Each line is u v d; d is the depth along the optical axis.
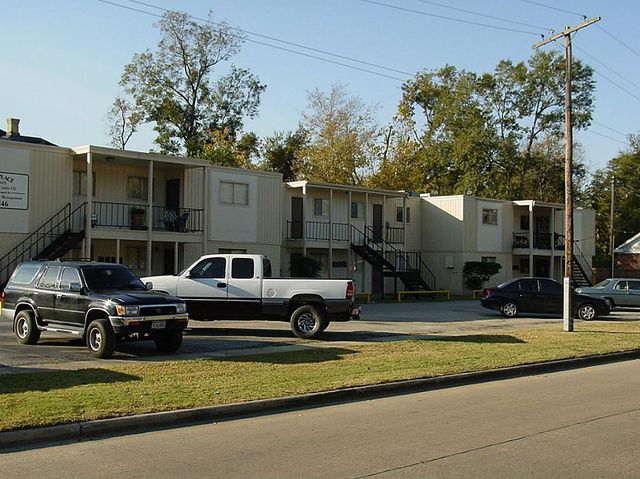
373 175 66.12
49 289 15.99
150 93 58.12
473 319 28.44
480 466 7.33
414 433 8.93
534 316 30.80
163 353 15.48
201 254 33.44
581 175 74.00
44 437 8.45
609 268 63.59
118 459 7.62
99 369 12.73
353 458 7.64
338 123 65.94
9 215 27.58
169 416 9.49
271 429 9.20
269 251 36.69
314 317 18.80
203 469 7.20
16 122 35.03
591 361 17.19
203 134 60.19
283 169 67.12
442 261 50.22
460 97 66.69
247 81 61.38
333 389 11.54
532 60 65.31
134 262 33.41
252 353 15.59
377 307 35.12
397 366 14.16
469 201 49.88
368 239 44.78
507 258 52.91
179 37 57.91
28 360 14.03
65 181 29.30
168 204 33.75
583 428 9.25
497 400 11.55
